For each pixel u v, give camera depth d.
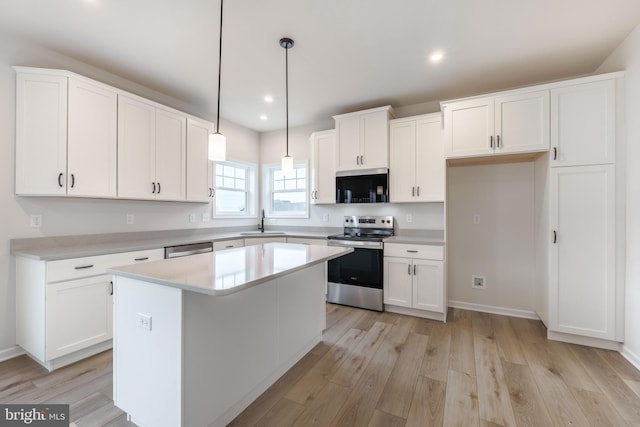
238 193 4.56
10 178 2.25
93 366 2.15
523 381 1.96
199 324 1.41
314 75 2.89
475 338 2.64
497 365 2.17
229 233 4.05
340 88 3.20
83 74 2.65
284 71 2.81
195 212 3.79
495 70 2.80
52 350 2.05
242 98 3.47
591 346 2.46
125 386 1.54
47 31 2.19
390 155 3.52
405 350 2.42
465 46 2.40
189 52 2.48
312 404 1.75
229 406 1.59
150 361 1.43
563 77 2.93
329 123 4.30
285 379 2.01
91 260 2.26
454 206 3.51
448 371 2.09
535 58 2.58
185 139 3.33
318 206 4.39
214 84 3.10
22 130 2.24
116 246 2.61
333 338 2.65
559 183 2.51
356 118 3.65
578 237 2.46
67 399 1.77
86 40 2.30
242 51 2.47
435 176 3.27
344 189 3.72
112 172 2.61
